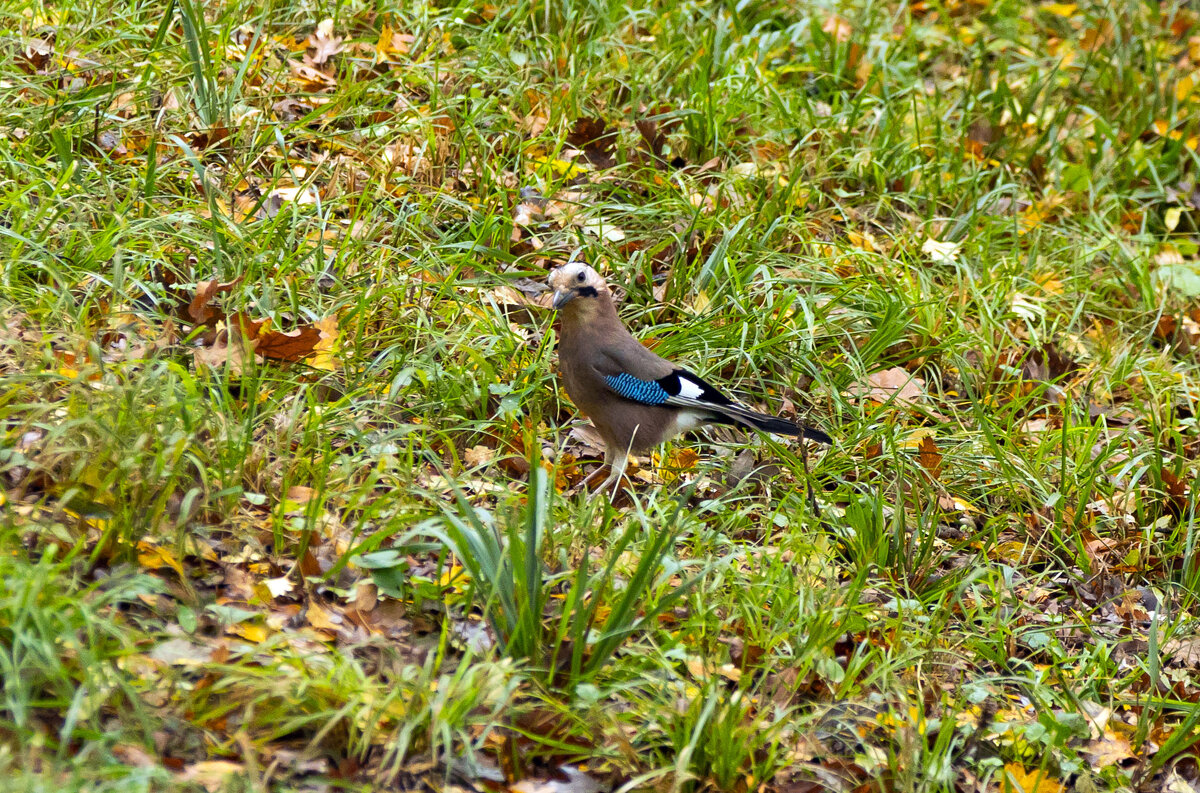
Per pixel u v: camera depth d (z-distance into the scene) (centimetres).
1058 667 870
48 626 604
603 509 899
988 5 1998
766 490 1004
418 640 740
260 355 954
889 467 1062
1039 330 1299
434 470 924
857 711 789
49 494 741
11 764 560
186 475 782
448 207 1211
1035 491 1071
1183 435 1200
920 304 1213
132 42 1280
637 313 1162
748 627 813
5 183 1012
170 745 611
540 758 687
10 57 1180
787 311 1193
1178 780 812
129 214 1056
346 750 647
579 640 706
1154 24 2011
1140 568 1026
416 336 1021
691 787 689
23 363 830
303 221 1105
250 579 751
